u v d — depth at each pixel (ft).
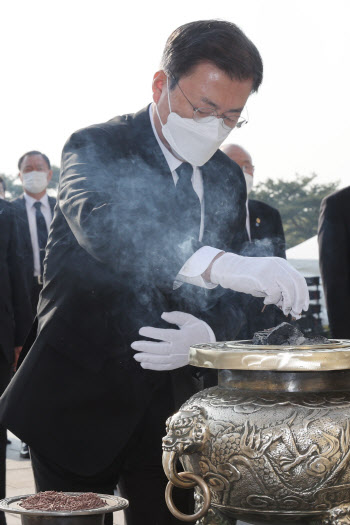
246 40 5.85
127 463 6.49
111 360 5.99
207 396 4.69
